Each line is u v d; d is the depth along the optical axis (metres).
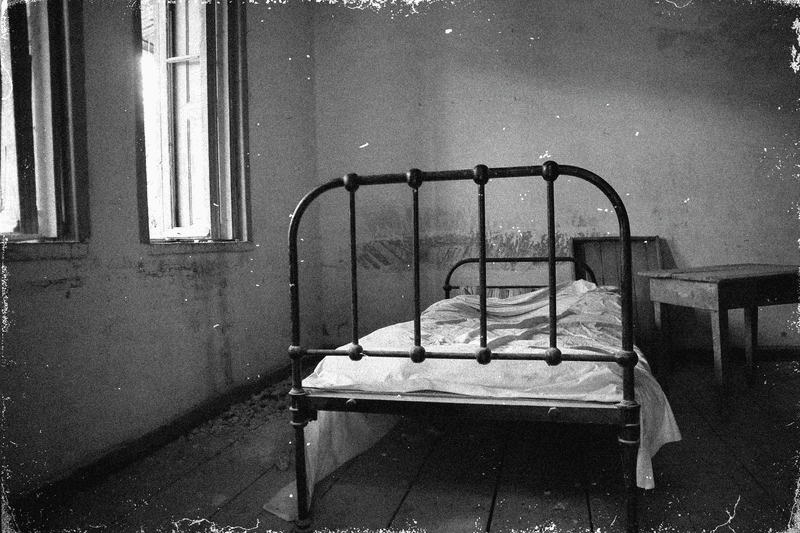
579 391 1.48
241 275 3.00
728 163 3.45
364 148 3.94
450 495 1.71
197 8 2.95
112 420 2.02
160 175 3.06
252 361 3.09
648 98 3.52
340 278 3.99
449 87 3.79
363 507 1.65
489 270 3.75
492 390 1.54
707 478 1.80
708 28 3.44
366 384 1.64
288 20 3.61
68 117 1.89
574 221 3.63
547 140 3.66
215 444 2.24
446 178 1.48
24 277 1.69
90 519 1.63
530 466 1.93
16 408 1.66
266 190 3.30
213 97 2.98
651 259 3.47
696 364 3.45
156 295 2.30
